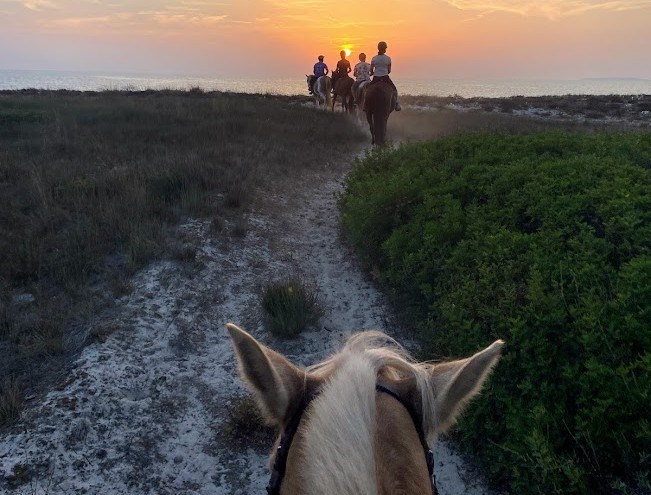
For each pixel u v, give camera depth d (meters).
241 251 8.41
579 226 5.95
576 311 4.54
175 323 6.41
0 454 4.35
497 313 4.98
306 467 1.45
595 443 3.87
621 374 3.84
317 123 19.67
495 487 4.34
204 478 4.52
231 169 11.70
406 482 1.50
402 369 1.84
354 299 7.43
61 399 4.93
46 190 9.46
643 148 9.05
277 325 6.43
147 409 5.12
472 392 1.87
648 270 4.77
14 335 5.83
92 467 4.41
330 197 11.98
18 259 7.32
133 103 20.94
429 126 21.69
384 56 16.31
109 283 7.01
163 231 8.27
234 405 5.29
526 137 10.50
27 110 18.92
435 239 6.84
